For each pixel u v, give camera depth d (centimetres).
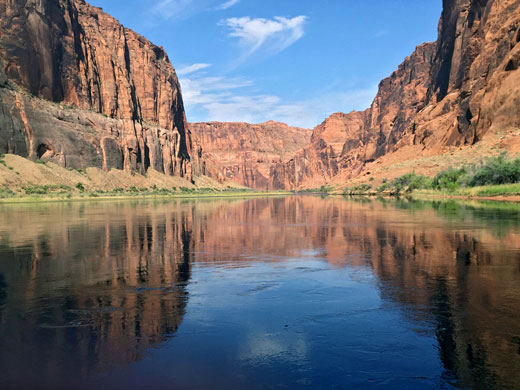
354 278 1083
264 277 1120
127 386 514
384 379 529
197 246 1747
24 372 552
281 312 801
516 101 8231
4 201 7544
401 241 1752
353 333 683
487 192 5672
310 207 5222
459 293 905
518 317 743
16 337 674
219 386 513
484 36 10625
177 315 788
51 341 657
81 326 727
